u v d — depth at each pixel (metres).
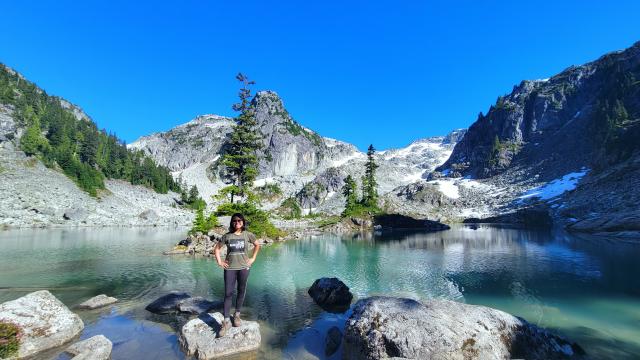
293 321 10.54
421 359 6.88
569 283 16.38
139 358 7.46
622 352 8.30
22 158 96.69
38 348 7.75
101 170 130.38
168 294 11.98
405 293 14.75
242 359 7.57
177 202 138.38
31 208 71.38
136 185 137.50
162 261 23.47
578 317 11.24
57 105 162.62
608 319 11.01
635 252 26.73
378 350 7.23
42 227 61.41
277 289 15.26
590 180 85.75
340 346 8.49
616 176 72.38
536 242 36.69
